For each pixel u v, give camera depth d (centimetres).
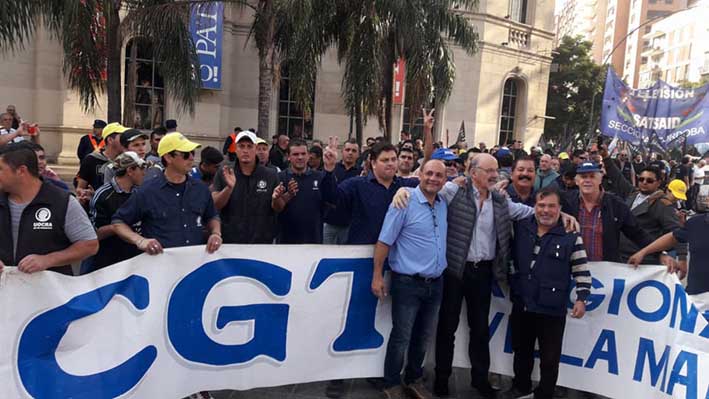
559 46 3722
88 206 457
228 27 1673
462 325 435
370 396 406
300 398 398
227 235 432
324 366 398
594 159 1094
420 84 1145
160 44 893
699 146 2891
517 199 452
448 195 400
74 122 1421
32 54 1378
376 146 419
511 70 2180
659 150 1298
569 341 416
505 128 2277
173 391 347
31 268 287
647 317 386
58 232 303
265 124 1053
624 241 481
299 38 1015
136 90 1524
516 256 394
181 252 346
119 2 869
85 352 311
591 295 410
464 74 2047
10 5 780
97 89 990
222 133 1702
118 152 512
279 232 491
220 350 363
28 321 291
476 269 398
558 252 374
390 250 394
